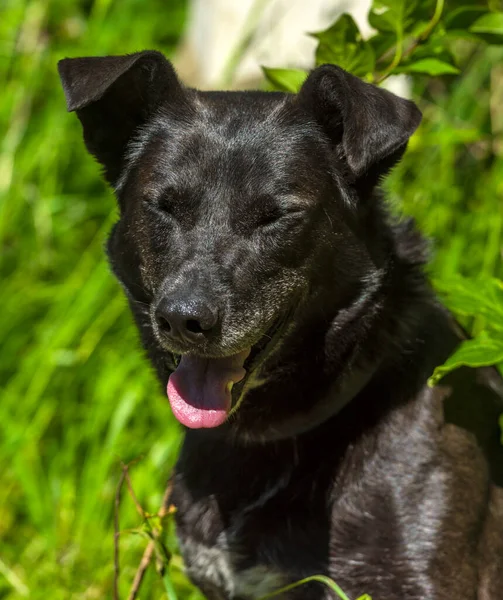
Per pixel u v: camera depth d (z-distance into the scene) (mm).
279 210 3537
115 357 5535
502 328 3596
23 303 5988
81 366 5625
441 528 3531
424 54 4000
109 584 4492
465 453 3674
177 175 3584
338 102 3639
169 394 3553
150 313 3676
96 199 6473
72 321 5582
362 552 3564
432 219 5422
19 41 6902
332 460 3664
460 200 5555
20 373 5617
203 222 3533
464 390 3814
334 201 3658
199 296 3383
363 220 3725
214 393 3533
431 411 3680
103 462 5043
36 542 5039
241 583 3754
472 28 3938
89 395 5617
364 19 5898
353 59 3998
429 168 5578
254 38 6410
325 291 3666
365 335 3691
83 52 6918
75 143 6555
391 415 3664
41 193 6297
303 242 3578
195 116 3719
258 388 3725
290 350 3697
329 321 3697
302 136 3656
